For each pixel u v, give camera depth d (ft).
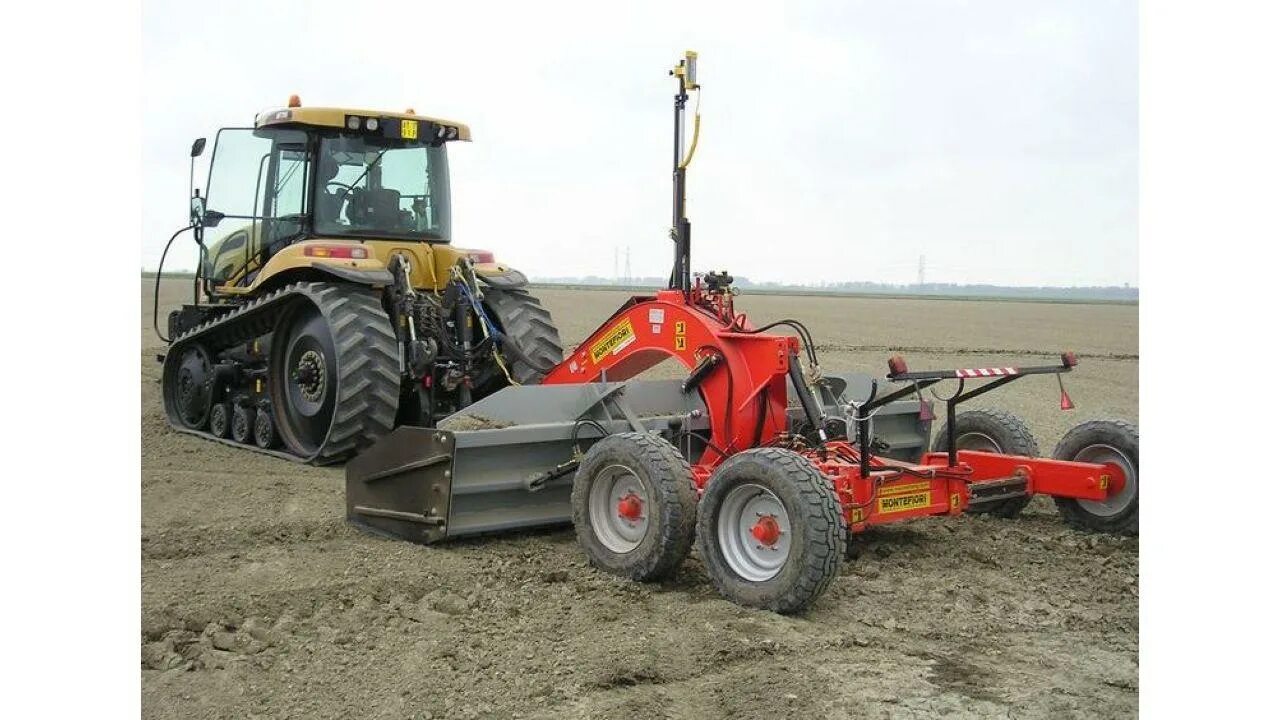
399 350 28.96
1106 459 21.98
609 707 13.52
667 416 22.57
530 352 30.50
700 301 22.15
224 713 13.50
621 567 18.71
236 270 32.42
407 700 13.80
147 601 17.26
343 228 30.14
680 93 22.17
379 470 21.29
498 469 20.68
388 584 18.30
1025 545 21.16
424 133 30.68
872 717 13.24
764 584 17.04
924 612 17.20
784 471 16.84
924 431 25.66
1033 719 13.24
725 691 13.98
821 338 74.90
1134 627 16.55
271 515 23.12
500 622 16.61
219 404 32.94
